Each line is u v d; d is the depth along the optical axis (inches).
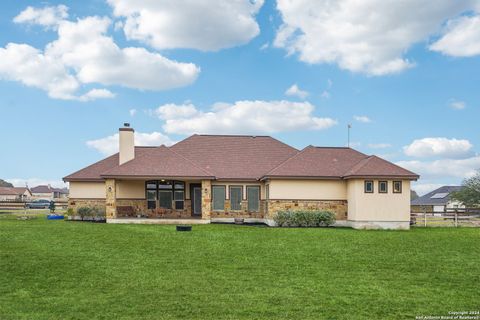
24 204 1462.8
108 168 1214.9
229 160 1229.7
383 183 1037.2
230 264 537.3
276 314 352.2
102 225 957.2
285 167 1111.6
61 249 612.7
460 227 1099.3
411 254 621.0
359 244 709.3
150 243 684.1
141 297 394.6
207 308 365.7
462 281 464.8
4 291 406.9
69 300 382.0
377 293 414.0
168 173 1082.1
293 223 1059.9
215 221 1158.3
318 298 396.2
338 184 1105.4
